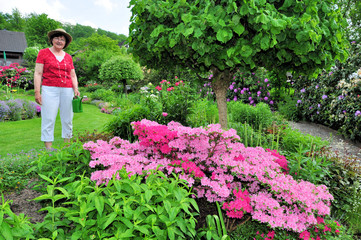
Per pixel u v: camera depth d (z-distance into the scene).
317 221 1.85
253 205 1.78
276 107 7.48
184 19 1.97
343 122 5.15
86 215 1.59
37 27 39.91
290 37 2.04
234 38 2.23
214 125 2.19
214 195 1.95
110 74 15.33
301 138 3.63
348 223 2.24
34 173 2.44
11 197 2.04
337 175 2.68
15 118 7.33
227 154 2.23
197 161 2.25
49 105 3.37
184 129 2.15
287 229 1.67
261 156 2.32
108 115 8.28
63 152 2.12
